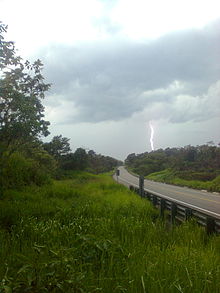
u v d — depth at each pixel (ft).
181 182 149.59
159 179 193.88
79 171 156.04
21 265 16.14
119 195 61.11
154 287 13.23
